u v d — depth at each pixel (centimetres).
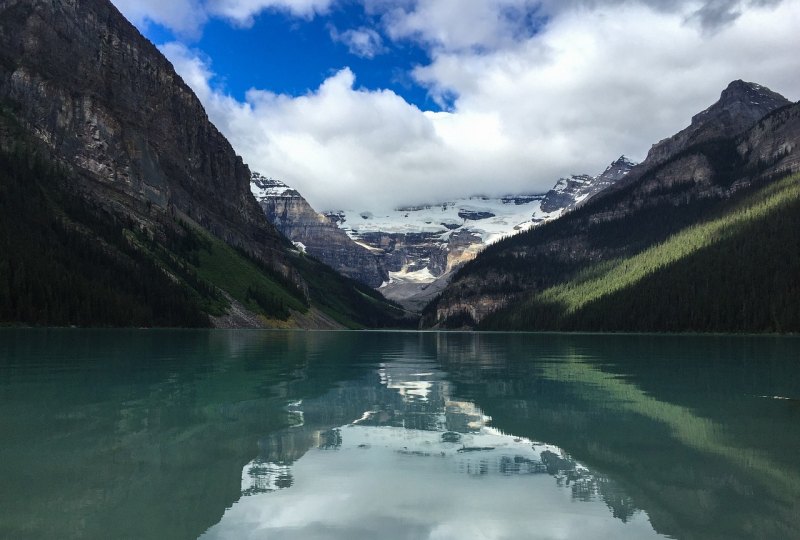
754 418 2444
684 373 4469
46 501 1330
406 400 2919
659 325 19600
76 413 2389
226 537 1142
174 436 1995
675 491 1454
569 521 1249
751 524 1237
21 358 4866
